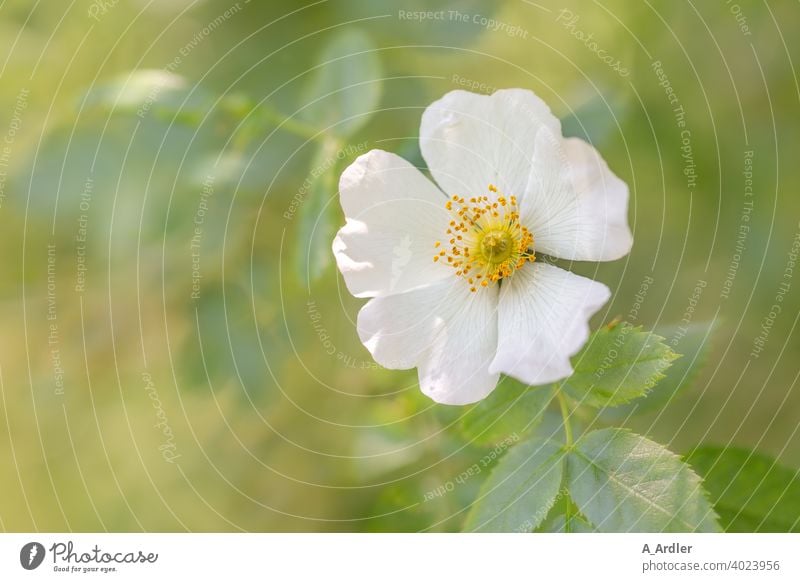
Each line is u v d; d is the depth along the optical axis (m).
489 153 0.37
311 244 0.38
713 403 0.40
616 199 0.36
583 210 0.36
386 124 0.40
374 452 0.40
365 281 0.37
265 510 0.42
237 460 0.42
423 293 0.37
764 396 0.40
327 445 0.41
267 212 0.40
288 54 0.40
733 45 0.40
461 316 0.37
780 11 0.40
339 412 0.40
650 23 0.40
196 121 0.39
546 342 0.36
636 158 0.39
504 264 0.37
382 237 0.37
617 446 0.36
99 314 0.41
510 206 0.37
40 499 0.42
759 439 0.40
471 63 0.40
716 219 0.40
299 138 0.39
